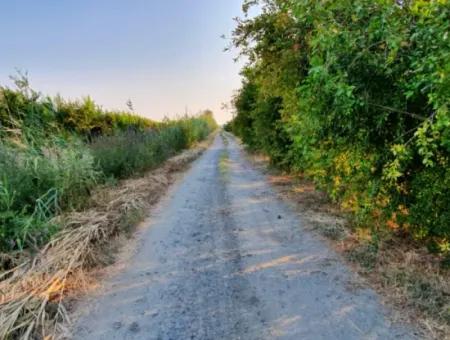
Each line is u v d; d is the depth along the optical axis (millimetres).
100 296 2605
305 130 3289
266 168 9547
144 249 3572
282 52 4719
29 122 4879
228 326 2188
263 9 4801
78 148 5266
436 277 2549
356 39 2273
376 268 2842
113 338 2080
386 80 2455
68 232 3396
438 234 2766
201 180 7875
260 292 2613
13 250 2992
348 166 3219
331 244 3521
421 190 2680
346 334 2051
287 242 3682
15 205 3500
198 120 25141
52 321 2229
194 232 4109
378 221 3223
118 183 6289
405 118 2574
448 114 1834
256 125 9875
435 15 1952
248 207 5277
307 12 2578
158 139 10562
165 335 2105
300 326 2158
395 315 2199
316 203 5145
